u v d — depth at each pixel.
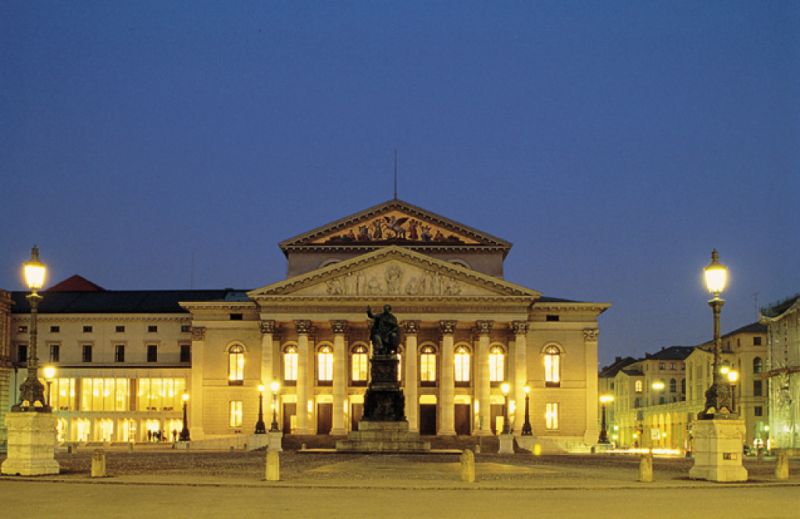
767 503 33.69
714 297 45.62
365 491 37.75
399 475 48.75
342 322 127.75
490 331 127.81
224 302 133.75
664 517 29.20
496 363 131.00
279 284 128.00
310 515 29.06
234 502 32.88
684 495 37.03
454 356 131.88
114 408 140.75
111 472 49.78
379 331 82.56
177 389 140.88
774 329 130.00
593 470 58.19
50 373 69.06
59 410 139.88
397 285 127.88
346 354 130.50
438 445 120.19
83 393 141.25
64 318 144.38
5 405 139.38
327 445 120.00
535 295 126.88
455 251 135.62
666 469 61.28
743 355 162.38
